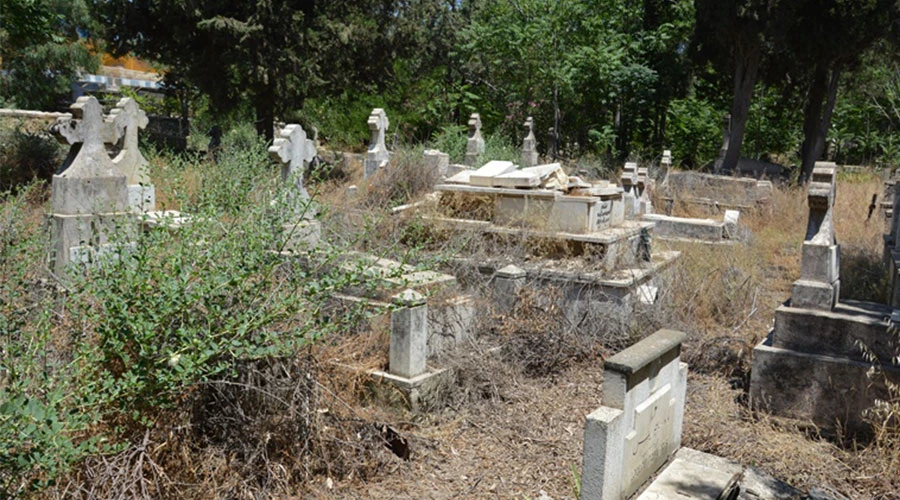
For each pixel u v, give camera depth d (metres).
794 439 5.70
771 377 6.05
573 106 30.11
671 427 5.07
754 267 10.53
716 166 27.81
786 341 6.11
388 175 12.05
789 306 6.26
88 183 7.21
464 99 30.61
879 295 8.47
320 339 5.06
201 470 4.42
